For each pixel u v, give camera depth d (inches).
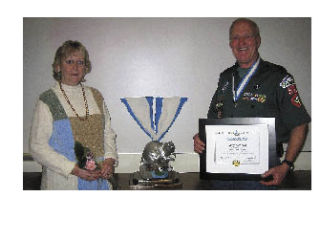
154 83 69.7
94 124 52.2
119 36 69.1
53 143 50.3
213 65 69.5
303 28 69.3
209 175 54.2
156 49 69.3
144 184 56.8
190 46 69.3
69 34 68.6
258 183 55.8
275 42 69.5
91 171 50.4
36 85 68.8
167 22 69.1
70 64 50.7
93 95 54.7
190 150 70.7
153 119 62.4
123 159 69.9
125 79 69.6
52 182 51.1
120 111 69.9
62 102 50.8
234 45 54.7
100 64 69.2
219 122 54.2
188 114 70.2
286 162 51.6
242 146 53.5
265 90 53.9
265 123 52.5
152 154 56.3
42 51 68.5
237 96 55.9
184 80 69.7
